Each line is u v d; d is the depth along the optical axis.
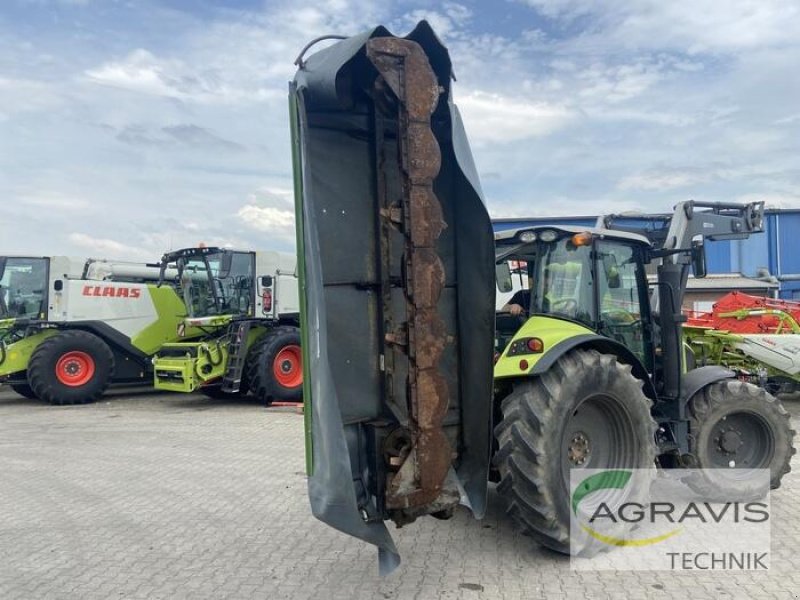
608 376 4.29
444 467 3.24
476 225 3.64
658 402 5.23
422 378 3.18
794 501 5.30
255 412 10.88
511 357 4.26
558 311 4.72
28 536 4.83
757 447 5.32
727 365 9.16
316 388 3.03
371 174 3.66
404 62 3.14
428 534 4.59
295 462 7.08
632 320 5.24
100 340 12.16
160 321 12.95
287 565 4.17
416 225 3.17
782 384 9.46
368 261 3.63
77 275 13.51
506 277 5.79
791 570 3.97
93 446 8.14
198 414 10.70
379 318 3.63
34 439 8.68
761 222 6.18
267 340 11.47
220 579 3.97
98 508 5.50
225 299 11.86
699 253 5.84
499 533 4.60
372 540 3.09
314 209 3.29
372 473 3.46
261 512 5.29
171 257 12.41
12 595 3.81
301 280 3.13
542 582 3.81
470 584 3.80
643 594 3.65
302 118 3.20
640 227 6.45
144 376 12.95
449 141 3.65
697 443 5.12
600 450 4.49
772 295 20.44
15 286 12.98
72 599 3.74
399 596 3.66
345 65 3.33
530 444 3.97
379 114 3.55
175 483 6.27
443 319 3.76
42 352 11.68
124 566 4.22
